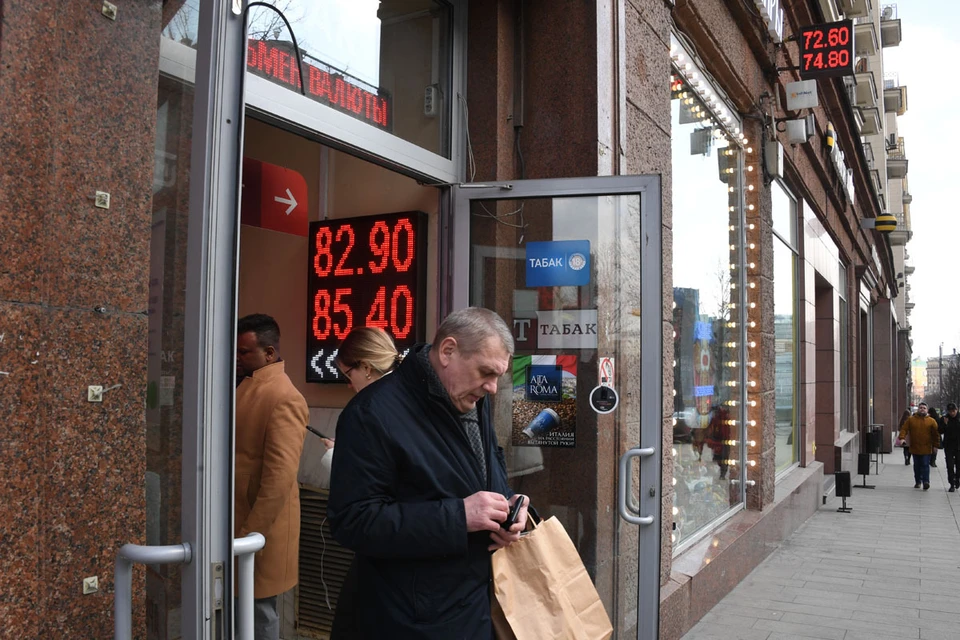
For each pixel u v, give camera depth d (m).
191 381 1.71
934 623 6.09
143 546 1.68
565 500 3.97
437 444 2.23
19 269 1.75
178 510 1.74
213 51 1.74
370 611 2.18
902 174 44.12
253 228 4.98
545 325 3.98
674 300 6.18
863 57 18.55
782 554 8.71
